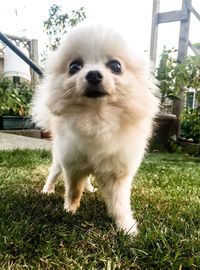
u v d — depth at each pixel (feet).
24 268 0.59
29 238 0.69
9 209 0.84
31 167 1.53
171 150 2.68
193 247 0.68
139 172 1.57
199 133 2.60
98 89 0.71
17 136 2.73
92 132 0.75
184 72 2.57
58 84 0.78
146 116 0.80
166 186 1.31
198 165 1.98
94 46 0.75
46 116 1.03
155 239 0.70
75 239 0.70
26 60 1.12
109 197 0.85
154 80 0.85
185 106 2.77
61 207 0.91
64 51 0.79
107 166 0.81
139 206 0.99
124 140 0.78
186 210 0.97
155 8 2.84
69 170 0.89
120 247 0.68
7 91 2.72
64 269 0.60
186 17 2.71
